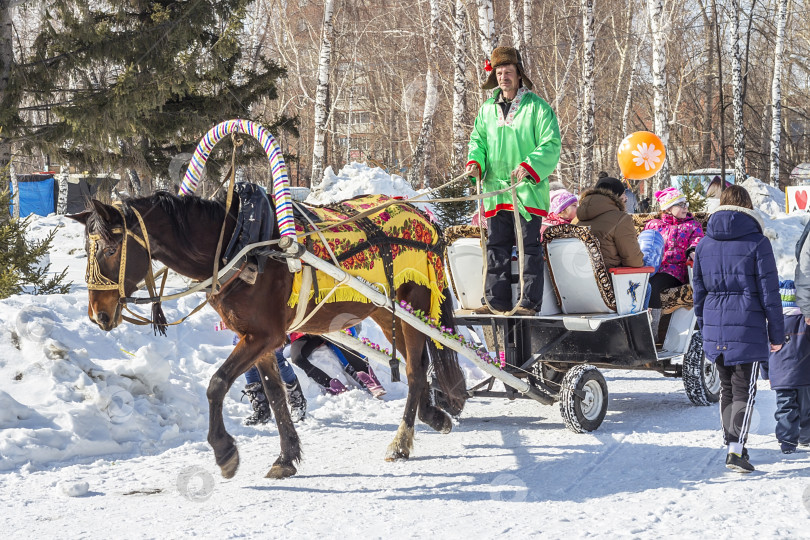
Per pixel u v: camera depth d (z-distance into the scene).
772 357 5.76
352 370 7.83
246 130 5.20
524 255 6.42
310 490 5.00
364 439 6.37
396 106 36.28
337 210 5.70
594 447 5.97
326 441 6.30
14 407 5.75
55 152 15.56
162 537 4.11
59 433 5.70
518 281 6.62
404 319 5.78
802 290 5.34
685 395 8.05
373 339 8.98
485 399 8.05
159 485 5.09
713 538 3.98
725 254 5.29
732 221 5.29
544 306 6.60
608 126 36.38
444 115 33.44
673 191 7.80
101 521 4.38
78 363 6.36
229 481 5.21
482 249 6.50
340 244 5.42
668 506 4.50
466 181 15.08
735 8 26.30
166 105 17.52
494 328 6.65
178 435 6.27
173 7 16.16
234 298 4.97
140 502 4.73
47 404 5.95
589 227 6.45
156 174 18.23
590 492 4.88
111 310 4.69
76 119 14.50
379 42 35.38
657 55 20.42
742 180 26.36
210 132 5.30
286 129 20.62
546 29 32.94
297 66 34.34
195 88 16.73
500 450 5.98
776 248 12.89
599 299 6.50
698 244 5.48
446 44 31.39
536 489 4.97
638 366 7.39
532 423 6.90
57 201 31.12
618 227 6.73
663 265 7.69
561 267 6.57
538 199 6.41
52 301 7.62
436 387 6.77
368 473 5.39
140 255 4.72
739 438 5.21
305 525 4.30
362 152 40.62
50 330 6.59
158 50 15.19
